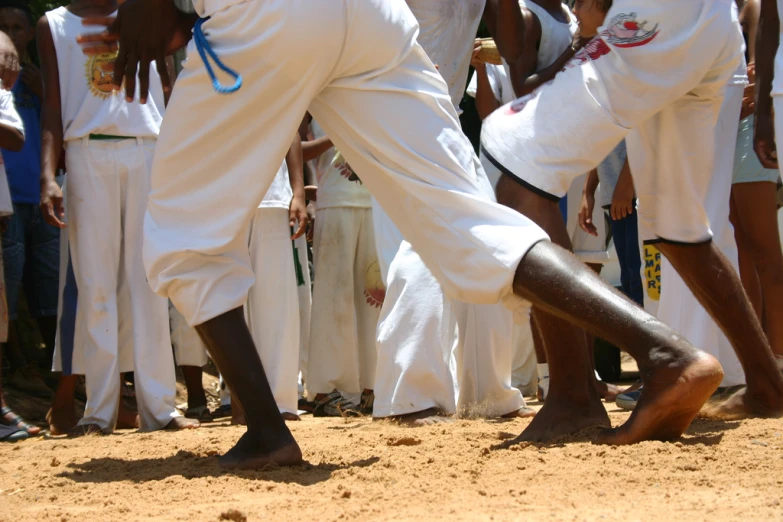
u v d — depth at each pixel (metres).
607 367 9.38
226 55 3.52
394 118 3.58
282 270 6.66
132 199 6.40
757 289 6.27
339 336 7.54
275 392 6.58
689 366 3.39
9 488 3.53
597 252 8.09
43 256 7.82
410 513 2.74
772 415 4.72
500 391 5.75
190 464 3.87
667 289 5.76
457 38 5.87
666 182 4.64
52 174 6.34
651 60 4.11
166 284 3.61
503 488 3.04
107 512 2.98
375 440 4.57
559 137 4.11
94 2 6.57
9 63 6.30
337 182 7.64
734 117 5.68
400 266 5.60
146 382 6.40
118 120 6.36
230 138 3.61
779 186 7.60
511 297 3.55
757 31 5.24
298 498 3.04
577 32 5.05
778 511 2.59
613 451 3.47
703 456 3.37
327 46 3.46
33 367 8.49
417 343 5.50
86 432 6.18
